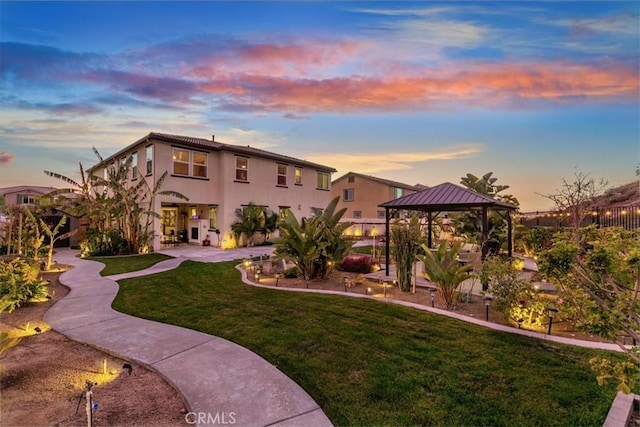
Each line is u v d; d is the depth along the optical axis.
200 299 7.32
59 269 11.39
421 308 6.48
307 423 2.95
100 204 15.20
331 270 9.67
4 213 13.58
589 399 3.28
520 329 5.29
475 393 3.42
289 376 3.83
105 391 3.55
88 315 6.20
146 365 4.12
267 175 20.67
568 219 12.18
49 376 3.87
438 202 9.09
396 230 8.53
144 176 16.88
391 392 3.46
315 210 24.16
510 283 5.87
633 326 2.94
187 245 19.00
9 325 5.69
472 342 4.77
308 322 5.71
